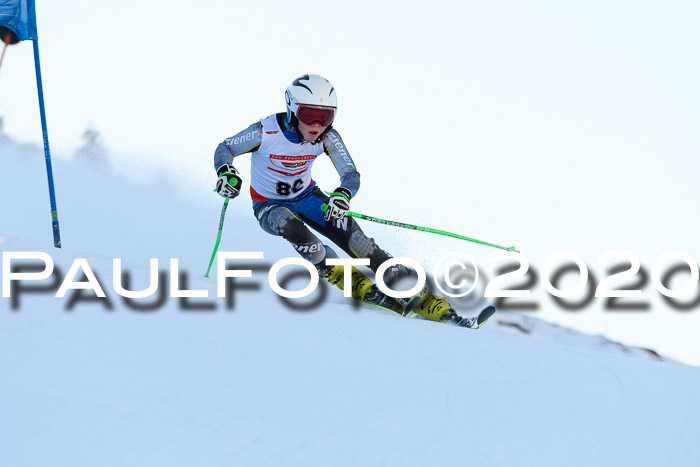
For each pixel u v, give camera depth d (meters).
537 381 10.15
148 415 7.68
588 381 10.38
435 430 8.30
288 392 8.68
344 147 15.93
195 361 9.24
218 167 14.91
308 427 7.92
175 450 7.14
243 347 9.95
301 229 15.39
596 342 22.48
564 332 22.27
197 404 8.06
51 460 6.75
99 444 7.06
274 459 7.24
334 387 9.02
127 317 10.50
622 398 9.88
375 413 8.48
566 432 8.73
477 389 9.57
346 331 11.23
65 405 7.66
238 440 7.47
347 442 7.75
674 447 8.76
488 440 8.25
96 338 9.53
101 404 7.77
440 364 10.34
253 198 16.47
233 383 8.70
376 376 9.55
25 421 7.28
